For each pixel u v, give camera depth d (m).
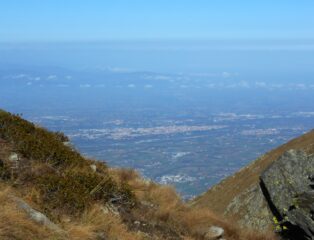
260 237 13.38
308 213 13.76
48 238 6.70
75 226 7.66
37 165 9.57
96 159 13.93
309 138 24.97
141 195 12.30
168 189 13.65
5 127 10.59
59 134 13.92
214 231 11.62
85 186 9.87
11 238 6.18
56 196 8.60
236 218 17.61
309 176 15.86
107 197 10.06
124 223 9.61
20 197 7.92
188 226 11.52
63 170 10.31
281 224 14.62
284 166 16.45
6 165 8.88
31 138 10.51
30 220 6.92
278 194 15.70
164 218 11.04
